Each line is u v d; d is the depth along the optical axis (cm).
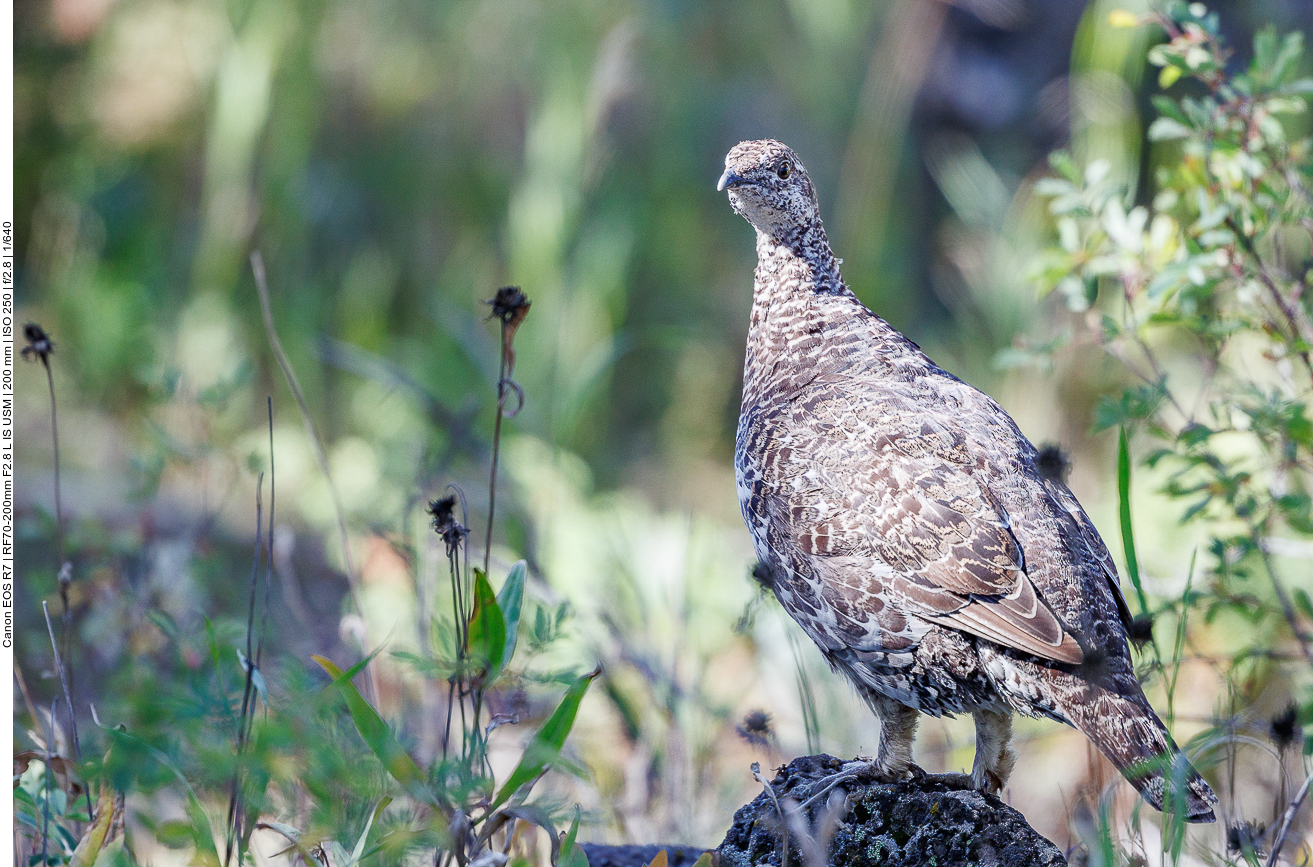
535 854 623
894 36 1992
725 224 2167
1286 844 705
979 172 1728
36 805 591
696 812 863
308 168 2056
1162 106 819
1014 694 618
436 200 2128
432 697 839
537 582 1016
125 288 1873
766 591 805
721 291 2119
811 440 685
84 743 662
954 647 629
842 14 2003
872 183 1958
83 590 935
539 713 927
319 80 2042
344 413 1820
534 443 1620
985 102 2017
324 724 505
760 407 741
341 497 1442
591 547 1320
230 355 1745
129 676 738
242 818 579
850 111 2075
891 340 754
